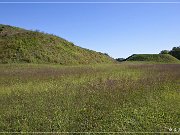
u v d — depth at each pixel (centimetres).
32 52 5372
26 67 3847
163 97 1608
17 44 5562
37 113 1248
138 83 1948
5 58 4956
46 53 5525
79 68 3725
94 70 3300
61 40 6619
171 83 2058
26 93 1670
